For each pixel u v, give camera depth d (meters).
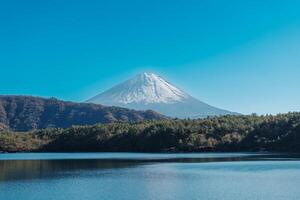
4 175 115.75
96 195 80.62
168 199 76.31
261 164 140.88
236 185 91.12
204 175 110.19
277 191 82.69
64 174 117.31
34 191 85.56
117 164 153.38
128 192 83.88
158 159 183.38
